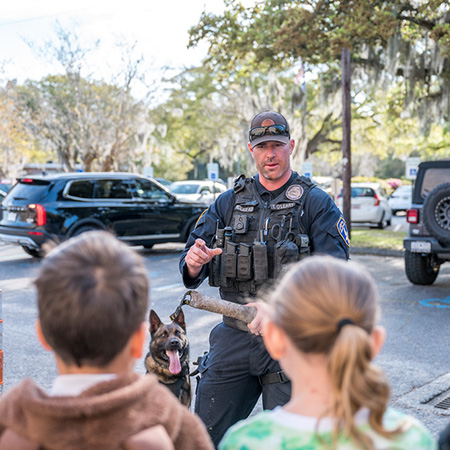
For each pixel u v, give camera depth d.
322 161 48.16
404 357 6.32
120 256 1.48
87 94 31.91
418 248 10.26
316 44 19.33
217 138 46.91
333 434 1.39
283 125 3.15
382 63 21.78
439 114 22.16
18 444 1.35
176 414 1.50
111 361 1.44
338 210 3.09
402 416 1.55
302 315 1.42
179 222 15.44
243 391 3.03
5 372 5.83
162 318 8.07
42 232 13.18
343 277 1.46
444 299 9.48
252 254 3.04
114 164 33.28
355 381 1.35
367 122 41.69
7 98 37.47
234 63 23.12
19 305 8.98
